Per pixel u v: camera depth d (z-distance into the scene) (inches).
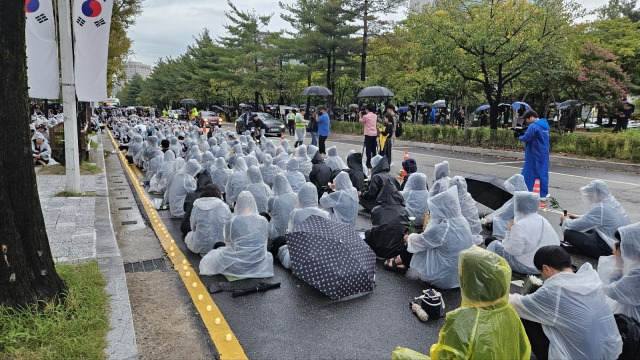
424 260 198.2
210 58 1919.3
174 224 301.1
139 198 383.6
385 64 1177.4
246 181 319.9
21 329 128.8
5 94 136.3
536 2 662.5
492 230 270.7
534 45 644.7
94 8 332.2
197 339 150.9
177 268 216.8
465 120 1074.1
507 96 1089.4
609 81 863.7
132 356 129.4
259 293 190.1
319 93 917.8
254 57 1567.4
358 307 178.5
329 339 153.9
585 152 596.1
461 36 684.7
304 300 183.9
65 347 126.3
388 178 309.9
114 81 1109.7
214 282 200.5
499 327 100.8
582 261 227.3
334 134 1060.5
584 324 114.3
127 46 883.4
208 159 404.5
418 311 169.9
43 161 474.6
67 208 300.4
